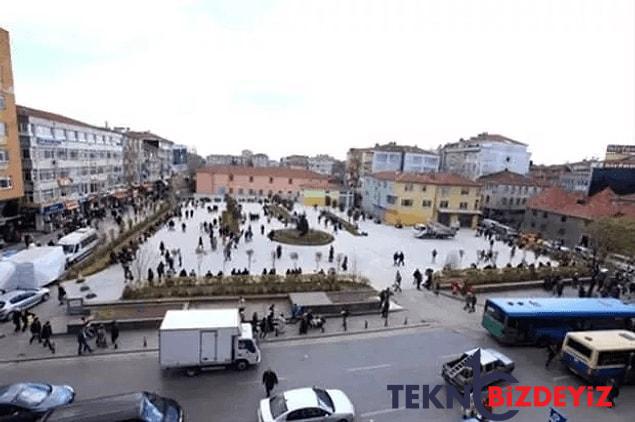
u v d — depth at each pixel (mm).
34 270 23594
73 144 49969
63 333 19203
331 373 16875
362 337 20609
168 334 15445
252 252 34031
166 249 35375
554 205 54094
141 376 16031
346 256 34562
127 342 18750
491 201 68062
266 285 25203
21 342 18391
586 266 34500
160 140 96000
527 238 47219
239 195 85938
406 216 58812
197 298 23359
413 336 21047
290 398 13188
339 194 78562
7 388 13141
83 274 27625
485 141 83438
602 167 58375
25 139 40500
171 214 53188
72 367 16500
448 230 49969
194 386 15453
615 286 29391
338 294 25547
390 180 60062
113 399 11508
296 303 22656
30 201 41656
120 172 67250
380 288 28312
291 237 42906
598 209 47281
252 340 16719
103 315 20844
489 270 31438
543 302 21641
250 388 15422
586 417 14734
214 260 33156
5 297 21422
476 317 24125
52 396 13172
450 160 93625
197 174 84250
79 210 51031
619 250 35938
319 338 20266
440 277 29266
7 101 36688
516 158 82375
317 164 152375
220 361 16141
